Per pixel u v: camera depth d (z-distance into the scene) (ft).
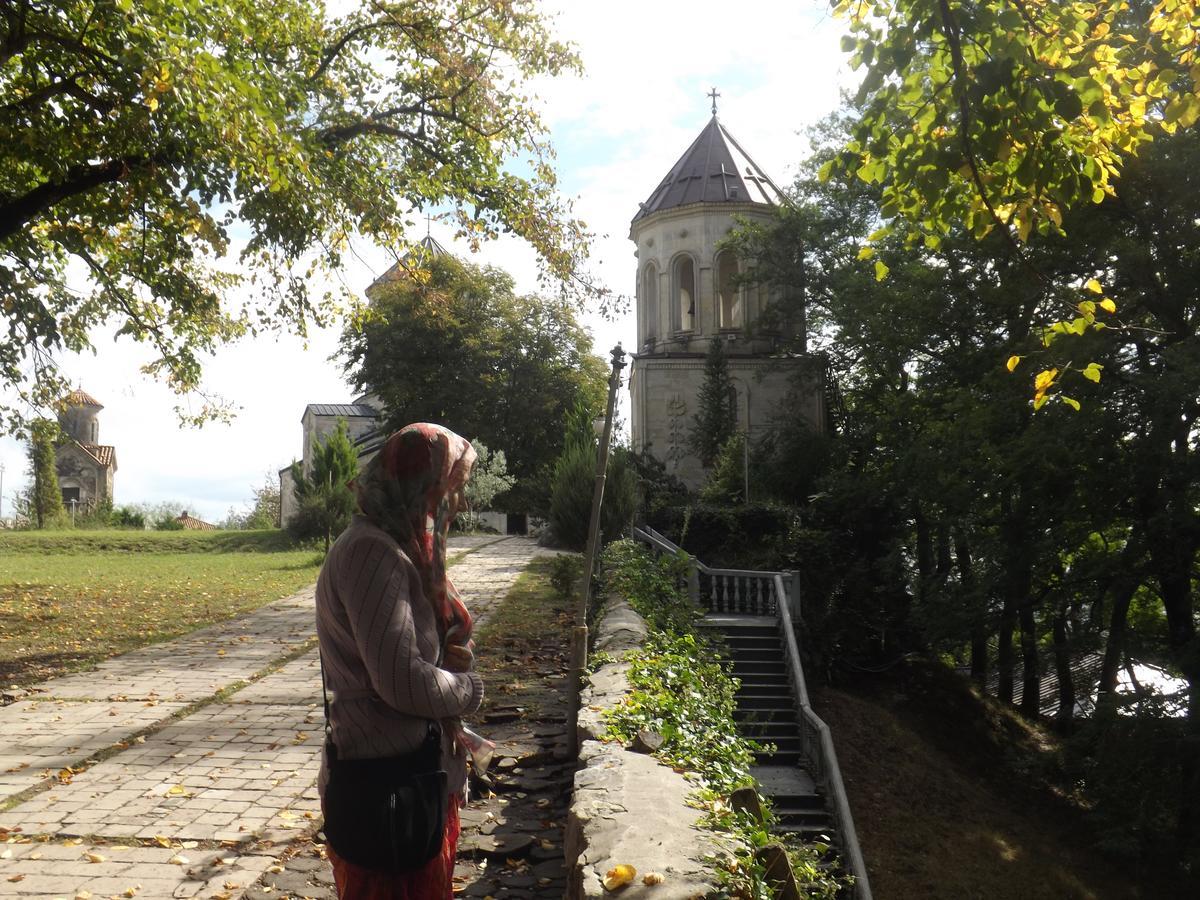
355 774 8.00
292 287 59.72
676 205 143.23
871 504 96.02
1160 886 64.28
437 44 60.80
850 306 104.73
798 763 61.46
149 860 19.29
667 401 135.54
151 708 33.60
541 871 19.26
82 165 46.47
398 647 7.72
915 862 64.49
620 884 11.02
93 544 123.85
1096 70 18.98
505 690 36.76
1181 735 61.57
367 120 59.11
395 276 70.18
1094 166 19.88
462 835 20.97
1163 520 61.77
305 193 46.42
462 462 8.78
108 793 23.71
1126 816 65.26
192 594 68.18
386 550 8.02
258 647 46.91
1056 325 22.41
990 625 75.61
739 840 12.85
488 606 60.03
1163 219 62.54
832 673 91.50
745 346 138.82
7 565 93.71
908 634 95.81
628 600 47.67
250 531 135.85
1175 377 57.52
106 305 61.67
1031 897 61.62
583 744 19.66
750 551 97.19
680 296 145.28
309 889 17.97
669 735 20.31
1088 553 70.85
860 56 20.77
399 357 169.58
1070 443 63.62
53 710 33.19
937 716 93.45
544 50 62.39
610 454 68.49
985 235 21.31
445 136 65.10
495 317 178.29
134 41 37.81
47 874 18.40
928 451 76.07
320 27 58.54
